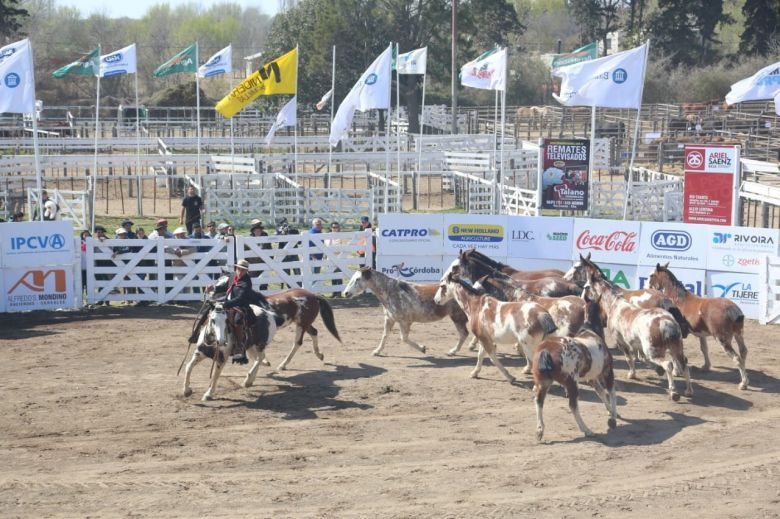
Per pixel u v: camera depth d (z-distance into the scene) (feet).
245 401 49.96
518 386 52.90
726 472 39.78
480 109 224.53
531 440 43.62
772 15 241.35
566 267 79.30
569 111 215.10
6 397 50.03
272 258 77.87
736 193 79.51
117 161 134.92
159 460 40.73
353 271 81.71
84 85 278.26
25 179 121.39
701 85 239.30
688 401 50.24
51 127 175.32
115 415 47.14
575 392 43.34
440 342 64.59
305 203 118.62
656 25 257.14
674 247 75.56
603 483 38.40
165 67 114.73
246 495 36.83
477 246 81.05
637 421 46.62
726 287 74.08
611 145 164.86
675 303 55.98
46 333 65.98
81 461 40.52
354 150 172.14
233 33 447.01
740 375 56.13
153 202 127.54
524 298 55.26
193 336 51.60
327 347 62.75
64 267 73.77
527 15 436.76
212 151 168.25
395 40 205.05
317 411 48.19
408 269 81.41
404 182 146.10
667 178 128.26
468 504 36.06
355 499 36.50
